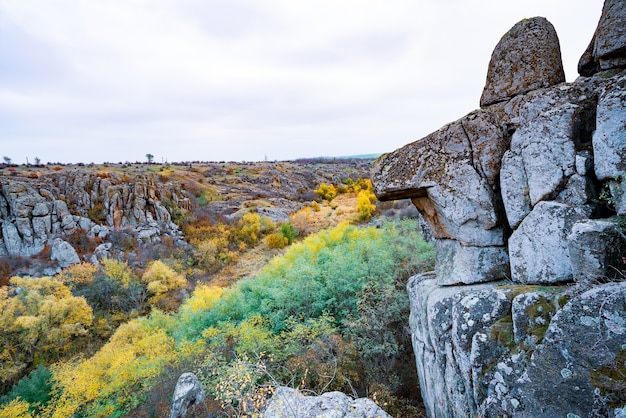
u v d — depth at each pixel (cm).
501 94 537
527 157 464
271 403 659
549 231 433
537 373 320
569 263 418
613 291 288
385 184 601
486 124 531
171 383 1228
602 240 332
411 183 575
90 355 2403
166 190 5322
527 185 476
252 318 1402
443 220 579
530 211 474
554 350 312
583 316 299
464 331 463
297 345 1120
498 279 535
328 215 5334
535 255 456
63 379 1667
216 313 1716
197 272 3753
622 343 273
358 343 1097
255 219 5147
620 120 350
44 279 2731
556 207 425
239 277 3522
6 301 2389
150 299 3125
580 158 401
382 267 1364
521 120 497
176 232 4612
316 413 610
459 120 554
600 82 429
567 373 297
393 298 1183
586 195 402
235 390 752
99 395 1484
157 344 1717
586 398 281
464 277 555
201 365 1182
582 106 419
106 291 3083
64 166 8256
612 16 419
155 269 3353
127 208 4606
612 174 358
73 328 2430
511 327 414
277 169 10788
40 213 3934
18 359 2244
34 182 4438
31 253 3691
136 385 1464
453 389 517
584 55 500
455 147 548
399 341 1112
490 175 524
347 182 8750
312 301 1462
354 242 1984
